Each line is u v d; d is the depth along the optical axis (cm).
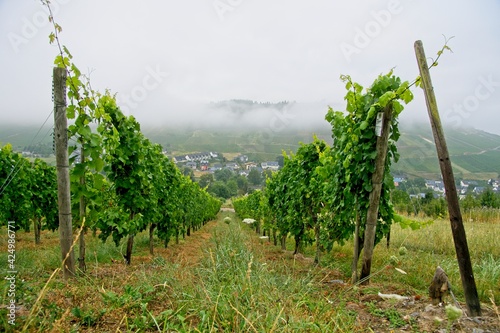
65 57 474
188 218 1578
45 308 293
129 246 693
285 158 1138
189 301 317
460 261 346
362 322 332
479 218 1596
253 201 2069
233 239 604
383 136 488
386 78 505
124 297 325
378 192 502
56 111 441
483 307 374
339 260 771
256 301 305
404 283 529
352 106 551
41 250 830
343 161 573
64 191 446
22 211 1008
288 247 1215
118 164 669
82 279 405
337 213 636
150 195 796
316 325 274
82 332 272
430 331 310
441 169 351
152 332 280
